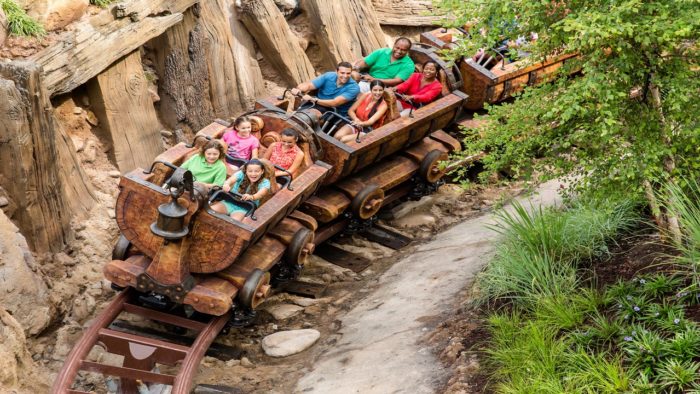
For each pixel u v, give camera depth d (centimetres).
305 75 1920
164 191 1152
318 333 1253
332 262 1498
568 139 1002
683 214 998
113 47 1530
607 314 993
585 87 926
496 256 1223
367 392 1020
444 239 1515
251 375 1174
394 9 2189
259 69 1861
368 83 1670
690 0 907
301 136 1382
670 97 956
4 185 1270
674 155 1050
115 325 1261
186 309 1271
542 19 997
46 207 1316
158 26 1611
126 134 1577
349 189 1515
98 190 1499
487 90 1756
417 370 1031
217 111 1777
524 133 1077
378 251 1545
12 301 1166
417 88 1689
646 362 870
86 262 1373
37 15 1473
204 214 1144
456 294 1212
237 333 1289
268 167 1252
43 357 1194
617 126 962
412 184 1694
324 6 1969
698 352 858
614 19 914
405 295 1287
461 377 977
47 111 1299
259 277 1202
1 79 1234
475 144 1106
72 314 1288
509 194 1703
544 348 944
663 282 984
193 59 1723
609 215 1170
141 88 1611
